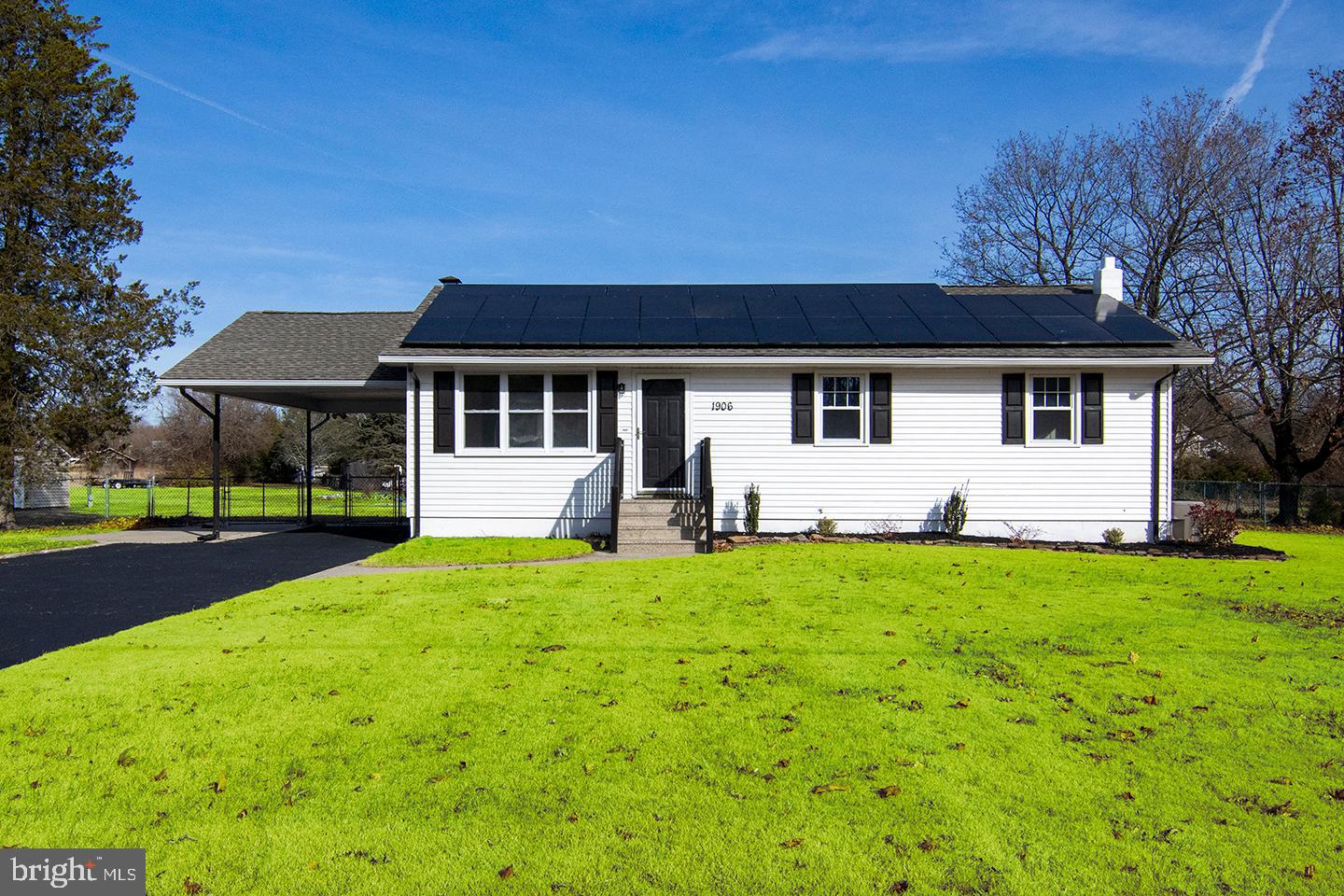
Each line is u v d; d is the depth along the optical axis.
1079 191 33.16
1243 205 26.16
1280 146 24.84
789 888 3.75
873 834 4.20
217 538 16.92
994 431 15.84
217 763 5.02
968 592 10.01
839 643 7.57
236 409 48.50
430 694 6.18
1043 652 7.30
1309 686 6.41
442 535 15.80
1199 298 27.62
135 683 6.37
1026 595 9.82
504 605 9.20
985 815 4.39
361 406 21.52
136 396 22.31
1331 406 23.84
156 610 9.28
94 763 4.98
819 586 10.28
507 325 16.28
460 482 15.79
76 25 21.47
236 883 3.79
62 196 21.05
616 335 15.80
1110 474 15.87
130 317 21.44
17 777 4.79
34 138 21.16
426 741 5.34
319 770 4.93
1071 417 15.88
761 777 4.84
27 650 7.48
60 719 5.64
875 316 16.86
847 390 15.96
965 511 15.63
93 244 22.05
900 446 15.84
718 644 7.54
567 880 3.81
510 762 5.04
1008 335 15.85
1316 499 23.62
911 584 10.45
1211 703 6.04
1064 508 15.84
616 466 14.52
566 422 15.90
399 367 16.72
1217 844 4.11
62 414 20.80
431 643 7.57
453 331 15.88
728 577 10.95
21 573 12.08
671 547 14.07
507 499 15.82
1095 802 4.54
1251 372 26.12
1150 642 7.69
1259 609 9.23
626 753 5.16
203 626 8.27
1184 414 29.67
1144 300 29.50
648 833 4.21
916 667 6.85
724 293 18.52
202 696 6.10
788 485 15.87
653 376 15.85
